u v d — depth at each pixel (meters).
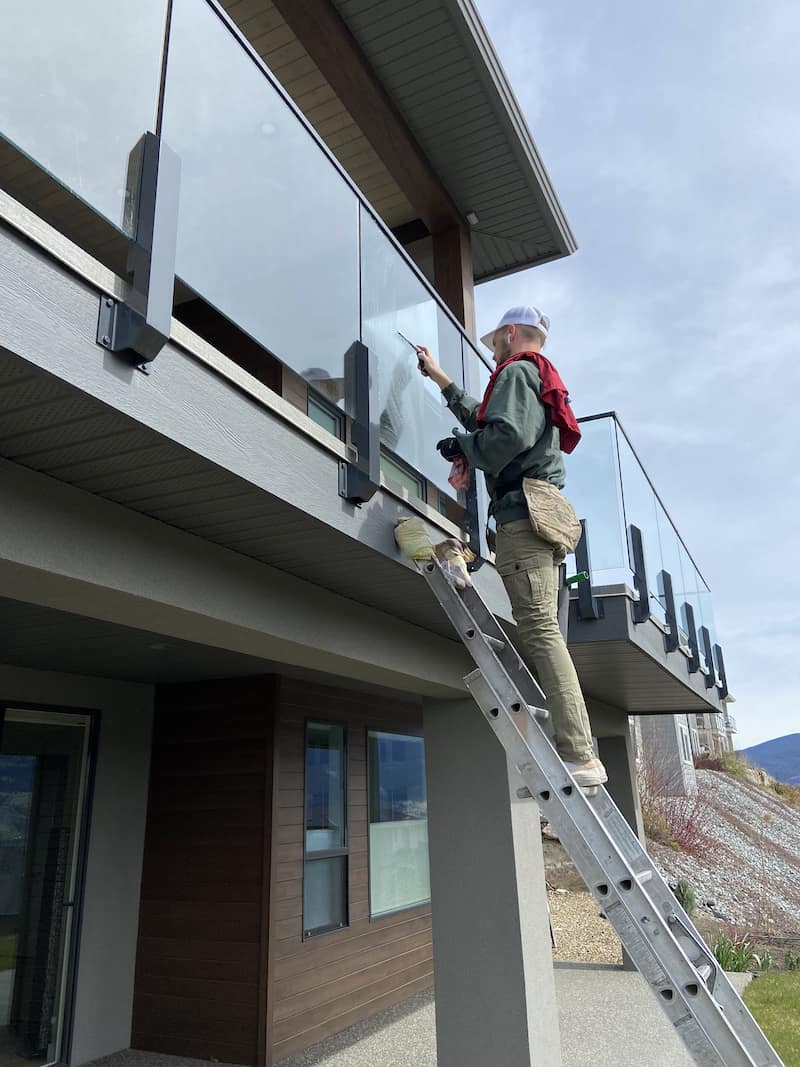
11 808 5.35
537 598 2.68
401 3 5.42
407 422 3.43
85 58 1.84
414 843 8.02
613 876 2.13
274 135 2.64
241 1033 5.51
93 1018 5.59
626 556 5.47
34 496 2.16
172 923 5.95
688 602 7.66
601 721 8.57
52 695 5.70
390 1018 6.64
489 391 2.89
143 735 6.39
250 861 5.83
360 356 3.00
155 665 5.62
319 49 5.57
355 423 2.91
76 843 5.74
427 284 3.81
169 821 6.19
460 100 6.16
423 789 8.38
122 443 2.01
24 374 1.67
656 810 19.44
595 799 2.59
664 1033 6.36
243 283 2.36
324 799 6.64
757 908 15.60
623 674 6.74
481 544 3.90
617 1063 5.67
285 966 5.78
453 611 2.82
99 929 5.74
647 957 2.02
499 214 7.40
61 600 2.51
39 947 5.38
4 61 1.64
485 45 5.83
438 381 3.38
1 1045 5.06
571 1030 6.53
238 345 4.29
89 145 1.82
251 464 2.30
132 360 1.89
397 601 3.76
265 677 6.17
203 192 2.21
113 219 1.86
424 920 7.92
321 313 2.80
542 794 2.34
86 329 1.78
